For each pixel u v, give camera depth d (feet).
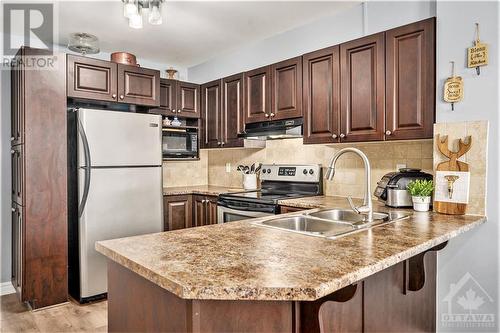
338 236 4.93
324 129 9.05
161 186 10.87
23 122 8.80
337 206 8.09
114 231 9.86
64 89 9.39
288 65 10.00
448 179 6.81
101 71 10.27
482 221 6.30
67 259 9.55
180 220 12.26
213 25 10.52
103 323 8.39
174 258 3.87
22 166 8.94
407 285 5.85
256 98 11.04
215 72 13.82
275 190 11.64
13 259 10.22
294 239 4.79
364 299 4.89
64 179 9.39
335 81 8.78
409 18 8.44
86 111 9.36
